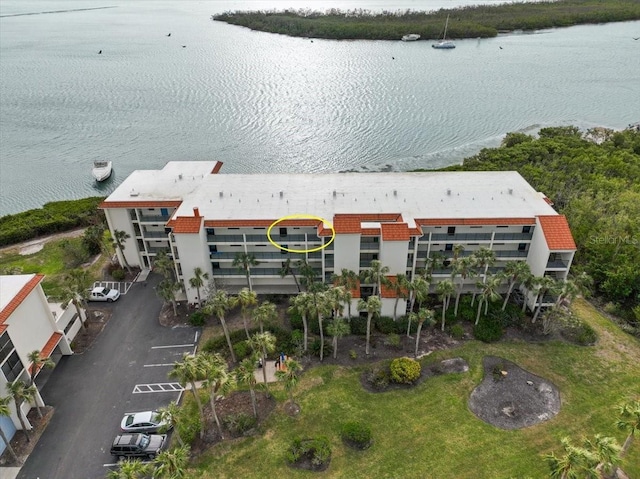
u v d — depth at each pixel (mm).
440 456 46875
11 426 49562
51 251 86938
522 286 69312
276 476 45469
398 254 63062
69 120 162875
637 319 64625
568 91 182375
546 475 44812
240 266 65312
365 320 64688
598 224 79938
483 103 169125
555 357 58906
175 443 48531
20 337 50688
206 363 45562
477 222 63844
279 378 49438
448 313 65562
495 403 52656
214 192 72750
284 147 135000
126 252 77000
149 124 156500
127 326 65625
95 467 46750
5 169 128750
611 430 49250
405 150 132250
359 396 53719
